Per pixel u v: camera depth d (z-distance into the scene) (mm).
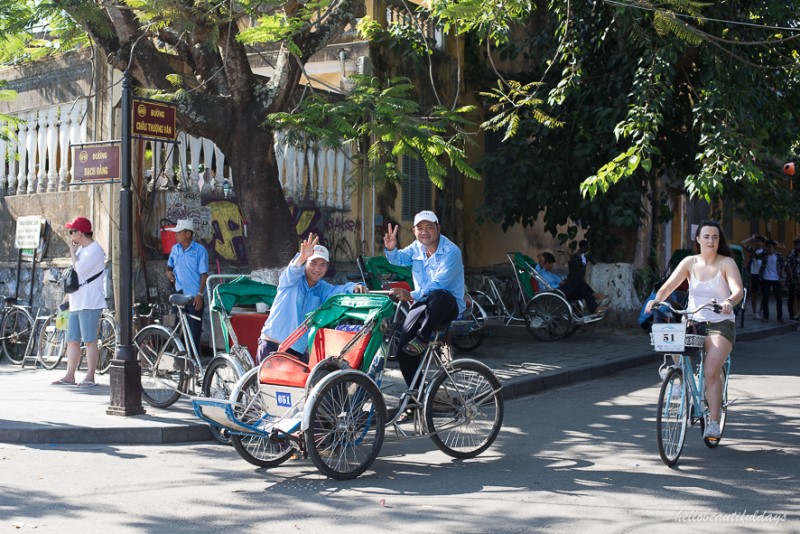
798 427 8828
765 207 16906
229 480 6719
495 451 7828
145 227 12312
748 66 14227
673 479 6715
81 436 8062
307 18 10008
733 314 7285
